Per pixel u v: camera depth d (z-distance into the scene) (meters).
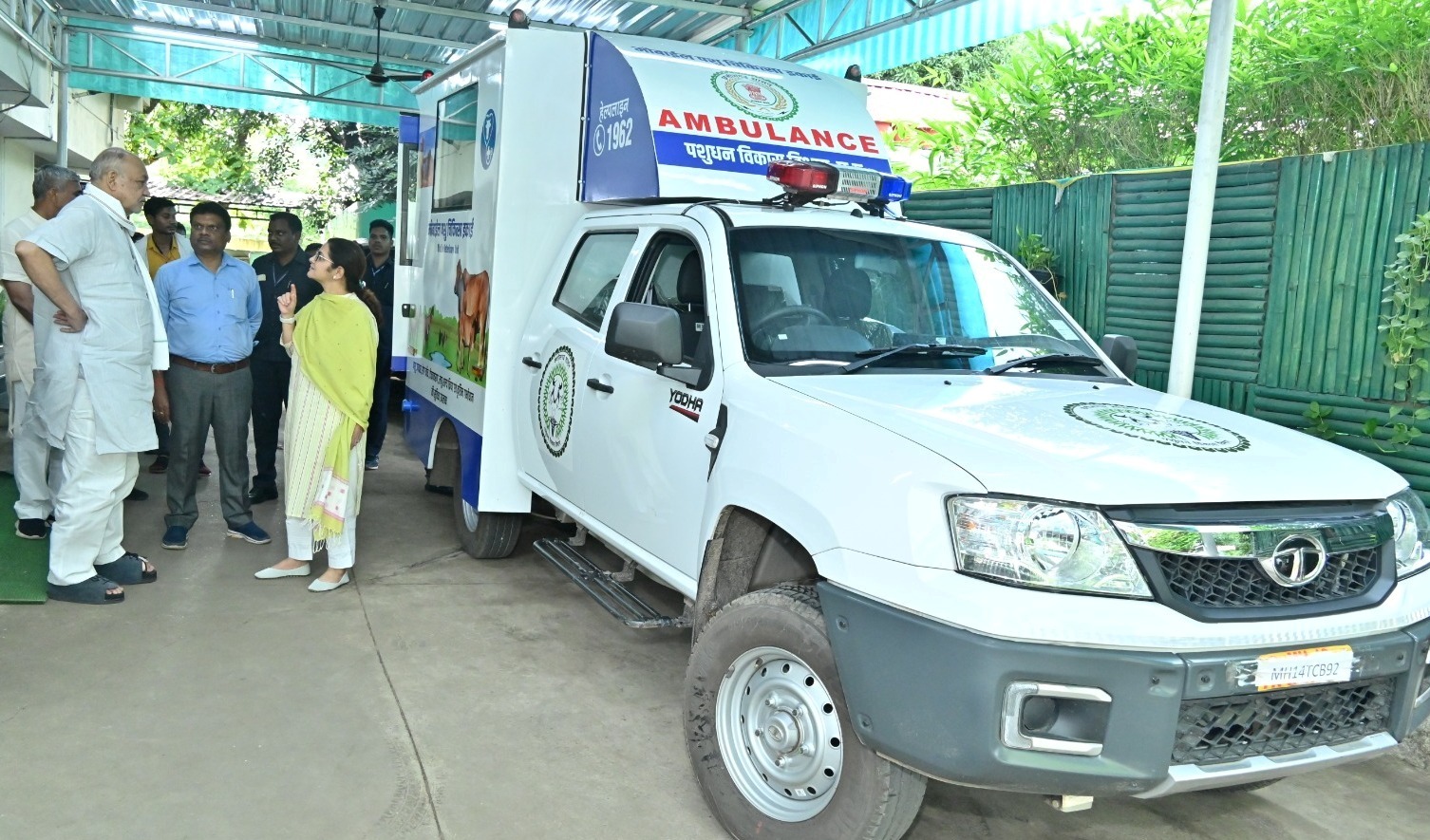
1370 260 4.72
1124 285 6.00
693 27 11.87
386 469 8.21
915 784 2.77
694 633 3.46
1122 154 8.11
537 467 4.95
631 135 4.67
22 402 5.95
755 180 4.54
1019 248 6.63
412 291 6.99
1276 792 3.73
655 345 3.45
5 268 5.30
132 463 4.97
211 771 3.42
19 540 5.57
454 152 5.96
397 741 3.70
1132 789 2.48
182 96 16.27
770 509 3.07
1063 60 8.48
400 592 5.26
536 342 5.00
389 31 13.65
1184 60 7.77
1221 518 2.58
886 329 3.74
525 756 3.65
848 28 9.82
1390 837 3.44
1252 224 5.24
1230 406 5.41
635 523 3.96
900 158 11.55
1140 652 2.45
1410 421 4.59
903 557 2.64
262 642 4.52
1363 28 5.99
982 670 2.45
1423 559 2.94
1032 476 2.57
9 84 11.44
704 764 3.24
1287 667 2.53
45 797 3.20
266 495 6.91
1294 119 6.62
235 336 5.67
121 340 4.68
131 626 4.59
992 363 3.73
